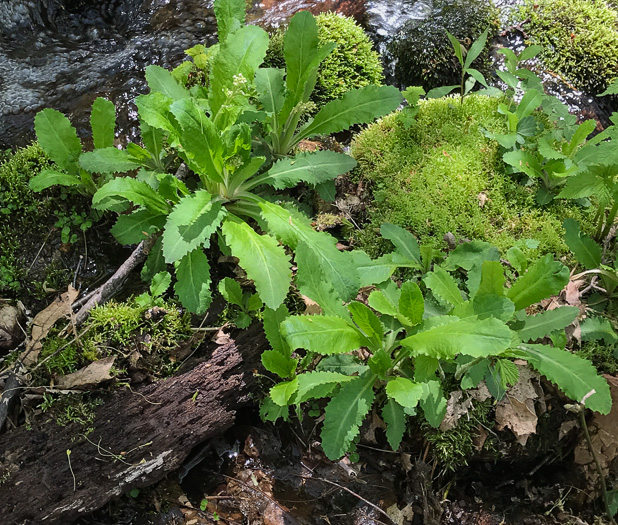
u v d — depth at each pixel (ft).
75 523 2.03
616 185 2.26
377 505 2.16
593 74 3.11
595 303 2.30
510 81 2.68
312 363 2.23
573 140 2.44
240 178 2.27
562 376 1.96
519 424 2.13
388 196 2.59
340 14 3.13
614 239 2.47
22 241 2.42
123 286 2.37
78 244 2.47
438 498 2.21
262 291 1.98
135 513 2.09
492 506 2.25
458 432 2.15
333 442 1.95
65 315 2.22
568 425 2.20
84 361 2.12
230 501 2.16
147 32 3.15
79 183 2.33
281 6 3.29
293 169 2.35
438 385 2.03
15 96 2.78
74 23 3.16
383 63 3.19
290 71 2.38
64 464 1.93
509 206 2.56
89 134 2.67
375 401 2.21
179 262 2.16
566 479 2.27
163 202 2.21
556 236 2.46
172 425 2.05
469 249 2.28
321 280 2.07
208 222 2.07
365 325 1.99
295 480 2.21
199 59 2.60
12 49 3.00
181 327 2.20
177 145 2.08
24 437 1.95
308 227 2.16
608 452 2.18
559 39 3.17
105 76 2.92
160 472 2.04
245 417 2.31
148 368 2.14
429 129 2.76
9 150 2.55
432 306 2.21
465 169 2.60
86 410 2.01
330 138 2.80
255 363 2.19
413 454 2.23
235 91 2.16
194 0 3.29
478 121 2.75
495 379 2.08
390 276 2.34
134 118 2.75
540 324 2.08
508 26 3.25
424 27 3.15
